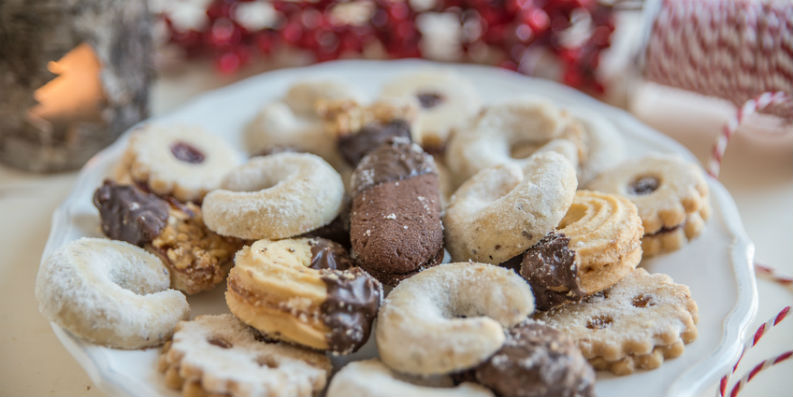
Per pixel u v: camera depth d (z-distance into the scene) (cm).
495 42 61
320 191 46
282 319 41
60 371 44
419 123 53
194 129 53
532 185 44
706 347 42
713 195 50
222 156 52
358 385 39
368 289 42
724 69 55
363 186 47
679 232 47
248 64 65
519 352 39
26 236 51
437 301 42
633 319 42
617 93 62
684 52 56
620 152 52
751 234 51
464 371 40
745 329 43
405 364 40
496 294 41
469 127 52
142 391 40
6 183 55
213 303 46
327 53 63
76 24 51
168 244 46
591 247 43
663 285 44
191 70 65
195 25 65
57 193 54
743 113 51
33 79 52
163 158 51
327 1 62
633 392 41
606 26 60
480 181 48
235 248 47
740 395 43
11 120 53
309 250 45
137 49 55
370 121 52
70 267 42
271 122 54
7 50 51
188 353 40
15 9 50
